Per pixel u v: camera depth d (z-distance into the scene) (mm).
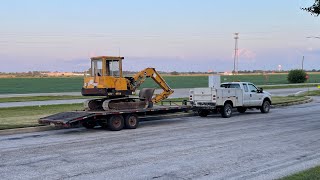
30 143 13141
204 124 18484
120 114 16594
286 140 13359
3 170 9203
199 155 10844
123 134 15266
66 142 13328
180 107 19266
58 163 9930
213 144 12633
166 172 8938
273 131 15711
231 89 22156
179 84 80188
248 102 23312
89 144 12867
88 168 9375
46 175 8734
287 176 7918
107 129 16984
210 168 9305
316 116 22031
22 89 63062
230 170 9102
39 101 32250
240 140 13422
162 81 20016
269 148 11852
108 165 9688
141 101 18094
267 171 8984
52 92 51875
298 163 9797
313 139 13555
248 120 20219
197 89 22109
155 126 17812
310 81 105500
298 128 16625
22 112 22406
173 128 17000
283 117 21609
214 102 21281
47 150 11781
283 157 10523
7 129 15773
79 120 15438
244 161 10055
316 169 8469
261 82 93312
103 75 17328
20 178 8484
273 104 29031
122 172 8969
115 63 17781
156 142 13148
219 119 20938
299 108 28062
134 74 18984
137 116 17250
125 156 10789
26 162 10062
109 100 17234
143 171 9055
